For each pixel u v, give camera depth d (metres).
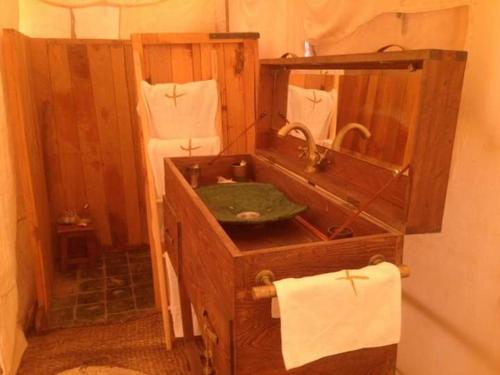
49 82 2.85
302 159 1.65
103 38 2.84
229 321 0.97
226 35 2.14
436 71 0.97
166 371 2.00
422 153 1.02
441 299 1.44
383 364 1.08
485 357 1.29
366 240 0.99
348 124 1.40
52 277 2.77
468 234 1.30
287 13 2.08
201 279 1.22
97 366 2.03
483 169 1.23
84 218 3.08
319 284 0.89
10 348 1.92
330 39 1.75
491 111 1.18
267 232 1.38
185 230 1.42
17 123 2.12
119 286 2.79
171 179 1.66
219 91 2.18
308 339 0.90
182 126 2.09
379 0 1.46
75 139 2.99
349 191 1.29
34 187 2.27
